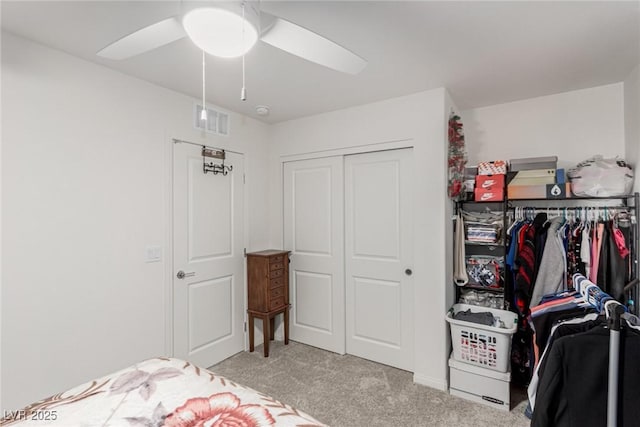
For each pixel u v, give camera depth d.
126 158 2.21
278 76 2.25
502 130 2.82
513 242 2.43
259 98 2.68
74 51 1.90
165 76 2.25
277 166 3.41
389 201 2.79
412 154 2.66
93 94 2.04
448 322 2.43
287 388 2.42
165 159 2.45
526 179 2.42
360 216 2.94
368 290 2.90
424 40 1.78
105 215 2.10
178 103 2.55
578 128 2.53
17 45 1.73
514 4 1.46
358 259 2.95
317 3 1.45
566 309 1.79
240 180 3.09
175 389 1.25
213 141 2.82
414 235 2.54
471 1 1.44
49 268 1.84
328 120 3.03
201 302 2.72
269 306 3.00
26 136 1.76
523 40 1.78
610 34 1.71
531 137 2.71
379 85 2.41
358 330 2.96
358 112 2.85
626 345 1.22
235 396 1.22
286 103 2.80
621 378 1.21
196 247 2.68
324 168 3.12
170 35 1.25
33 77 1.79
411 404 2.21
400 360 2.73
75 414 1.10
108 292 2.11
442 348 2.40
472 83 2.38
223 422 1.07
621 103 2.37
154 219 2.38
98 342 2.05
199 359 2.69
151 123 2.36
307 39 1.25
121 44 1.32
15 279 1.72
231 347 2.98
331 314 3.10
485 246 2.76
